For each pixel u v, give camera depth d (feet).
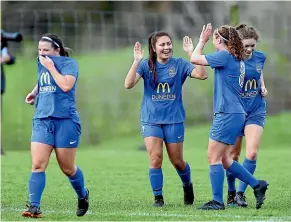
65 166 89.56
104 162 166.09
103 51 318.04
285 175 139.33
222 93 95.66
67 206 104.12
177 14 300.20
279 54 266.57
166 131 101.91
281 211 96.53
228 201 104.22
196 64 95.76
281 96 258.78
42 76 89.15
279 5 274.36
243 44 95.96
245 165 101.24
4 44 163.22
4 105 261.03
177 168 104.22
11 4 325.21
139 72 101.50
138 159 171.94
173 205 104.88
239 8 268.00
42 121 88.74
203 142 217.36
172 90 101.45
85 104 265.34
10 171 147.54
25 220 89.04
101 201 110.01
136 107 265.95
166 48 100.32
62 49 90.68
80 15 340.18
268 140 224.12
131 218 90.84
